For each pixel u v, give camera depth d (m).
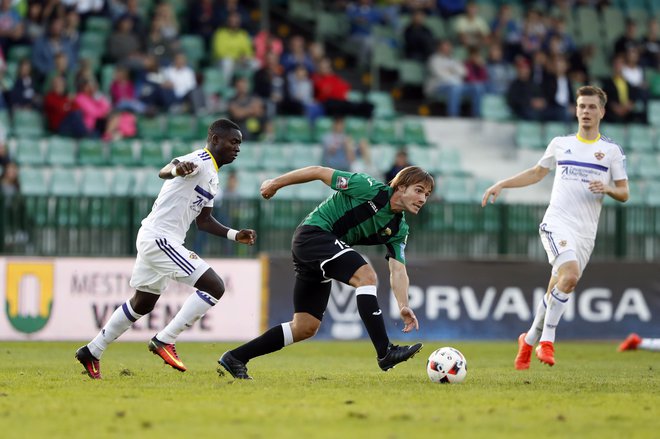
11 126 71.56
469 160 80.81
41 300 56.06
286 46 86.12
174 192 31.36
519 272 61.81
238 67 80.12
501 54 87.06
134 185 68.75
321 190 71.44
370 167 72.81
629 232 65.81
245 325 58.28
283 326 31.27
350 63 90.62
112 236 59.97
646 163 81.19
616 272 62.56
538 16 89.25
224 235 32.16
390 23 88.88
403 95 87.69
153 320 56.38
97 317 56.53
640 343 49.50
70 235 59.53
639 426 22.38
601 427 22.11
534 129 82.44
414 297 60.38
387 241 30.56
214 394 27.22
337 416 23.03
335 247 29.86
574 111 84.31
